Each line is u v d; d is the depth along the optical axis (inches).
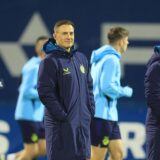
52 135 818.2
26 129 1127.0
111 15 1242.0
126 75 1242.0
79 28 1244.5
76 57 831.7
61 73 815.7
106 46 976.3
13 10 1248.2
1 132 1224.8
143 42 1242.0
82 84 826.8
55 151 816.9
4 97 1248.8
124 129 1213.7
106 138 973.8
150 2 1238.9
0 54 1250.6
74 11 1245.7
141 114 1218.6
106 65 961.5
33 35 1250.6
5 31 1250.6
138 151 1208.8
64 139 814.5
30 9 1250.0
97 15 1242.0
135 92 1238.9
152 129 879.7
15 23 1250.6
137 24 1240.8
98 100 968.9
